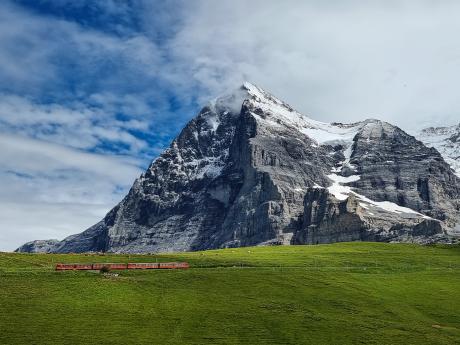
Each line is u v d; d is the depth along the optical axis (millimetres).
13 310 91312
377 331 89625
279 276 122438
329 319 94312
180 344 80625
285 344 82312
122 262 144250
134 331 85000
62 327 85188
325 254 175125
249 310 96938
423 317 100688
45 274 114812
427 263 157125
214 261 150750
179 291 106688
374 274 133875
